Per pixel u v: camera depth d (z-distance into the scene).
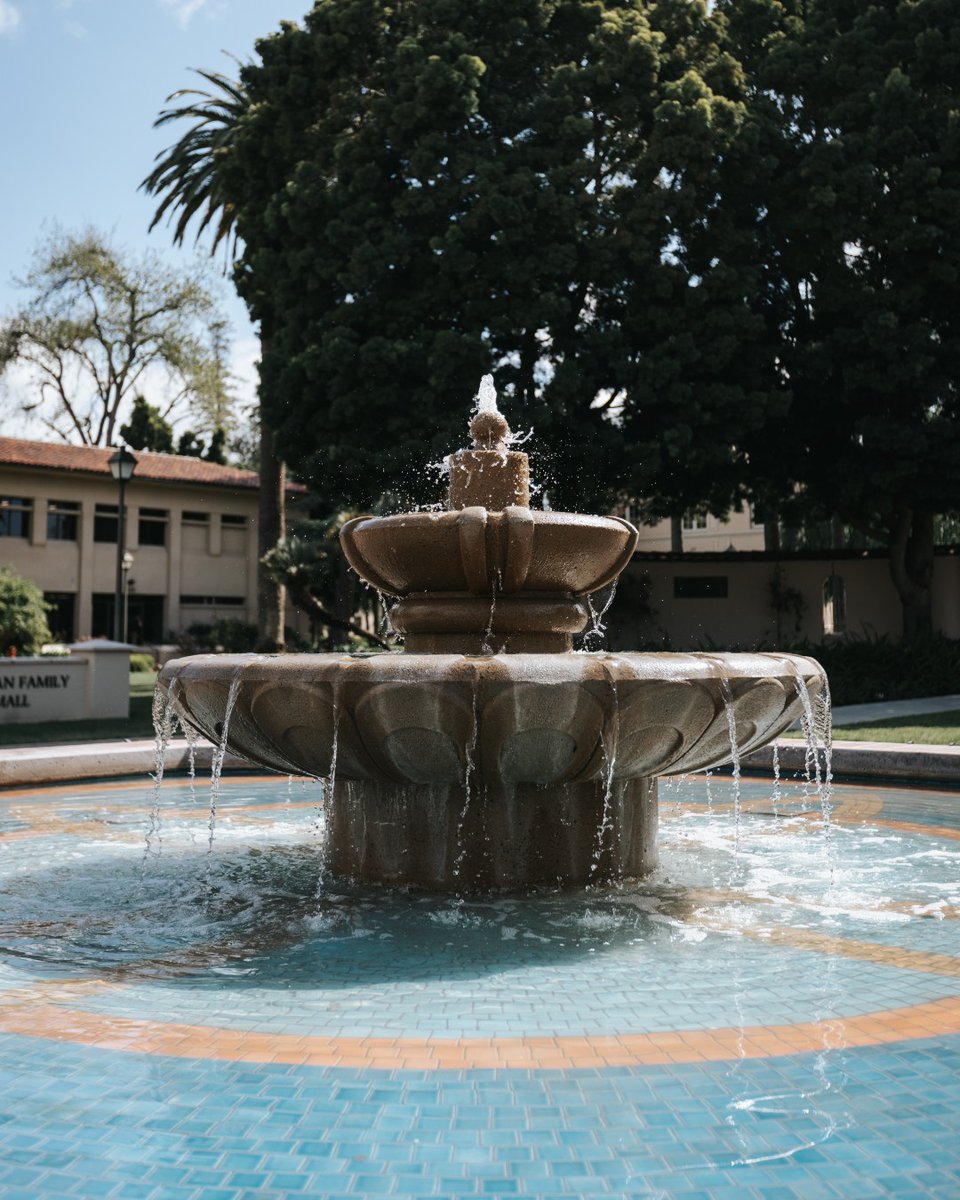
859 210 20.30
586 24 20.66
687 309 19.61
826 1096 2.90
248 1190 2.40
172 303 42.09
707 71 20.66
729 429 19.97
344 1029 3.45
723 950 4.40
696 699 4.99
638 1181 2.45
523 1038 3.36
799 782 10.07
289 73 21.36
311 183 20.36
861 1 21.42
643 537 47.88
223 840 7.14
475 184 19.09
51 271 40.56
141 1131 2.69
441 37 20.20
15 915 5.07
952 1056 3.19
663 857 6.37
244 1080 3.01
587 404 20.20
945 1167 2.51
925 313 21.16
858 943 4.51
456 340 18.59
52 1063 3.14
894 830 7.38
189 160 26.72
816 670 5.70
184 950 4.45
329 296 20.64
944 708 17.80
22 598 24.38
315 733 5.12
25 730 14.88
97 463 37.38
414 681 4.67
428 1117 2.77
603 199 20.11
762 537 44.69
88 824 7.77
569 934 4.64
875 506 22.22
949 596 26.36
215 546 40.38
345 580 26.08
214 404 45.00
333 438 19.84
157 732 6.39
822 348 20.70
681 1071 3.08
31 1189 2.40
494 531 5.46
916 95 19.94
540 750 4.95
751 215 21.38
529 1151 2.58
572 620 5.91
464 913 4.99
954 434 20.42
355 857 5.66
